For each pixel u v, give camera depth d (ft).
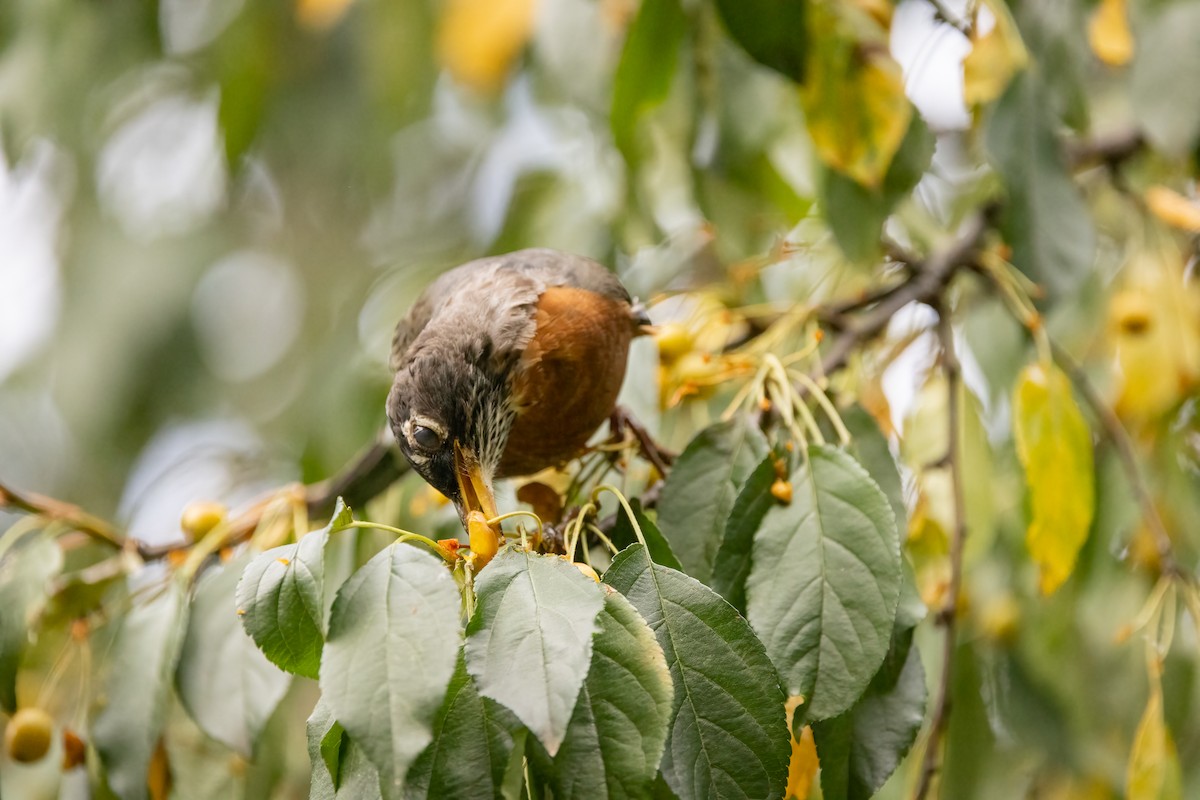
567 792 11.34
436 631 11.16
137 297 37.42
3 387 38.45
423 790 11.53
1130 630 19.51
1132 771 17.84
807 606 14.11
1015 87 19.94
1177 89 20.16
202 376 38.37
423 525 21.58
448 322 21.39
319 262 40.37
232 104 29.76
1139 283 22.79
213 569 19.65
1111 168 24.66
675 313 23.56
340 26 35.55
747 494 14.82
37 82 27.81
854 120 19.47
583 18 23.04
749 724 12.27
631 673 11.57
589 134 26.61
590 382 20.95
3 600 18.49
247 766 19.92
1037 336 19.61
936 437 20.79
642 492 19.45
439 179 38.68
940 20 20.36
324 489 20.76
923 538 19.86
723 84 22.44
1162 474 23.68
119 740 17.24
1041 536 18.35
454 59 27.37
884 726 14.64
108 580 19.49
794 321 19.97
